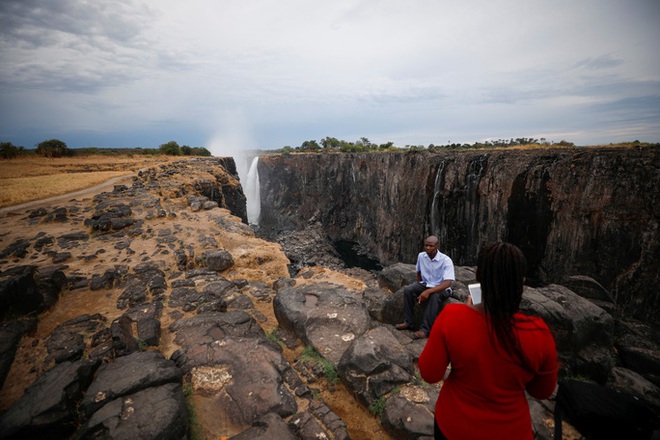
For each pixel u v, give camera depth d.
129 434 2.84
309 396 3.92
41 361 4.59
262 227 72.81
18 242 10.30
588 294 5.91
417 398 3.65
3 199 16.86
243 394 3.72
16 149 51.09
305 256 48.38
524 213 28.69
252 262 10.66
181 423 3.11
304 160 72.31
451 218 37.06
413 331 5.36
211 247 10.95
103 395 3.30
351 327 5.14
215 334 5.30
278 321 5.86
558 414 2.63
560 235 25.70
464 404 1.57
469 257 35.06
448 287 5.03
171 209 16.22
